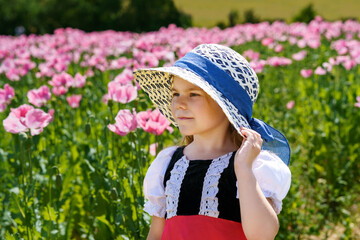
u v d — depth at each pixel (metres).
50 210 3.09
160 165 2.34
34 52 9.38
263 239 1.89
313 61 8.36
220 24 26.48
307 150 5.45
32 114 3.11
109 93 3.73
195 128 2.12
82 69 8.10
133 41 9.63
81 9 28.56
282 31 11.62
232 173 2.07
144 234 3.06
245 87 2.14
